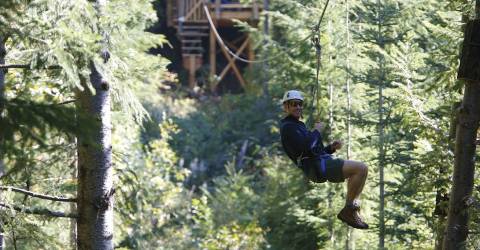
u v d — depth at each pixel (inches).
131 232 890.7
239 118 1632.6
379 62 741.3
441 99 580.4
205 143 1584.6
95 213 480.7
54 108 293.9
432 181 550.3
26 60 470.3
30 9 400.5
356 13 851.4
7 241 552.7
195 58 1834.4
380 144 723.4
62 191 557.9
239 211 1196.5
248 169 1508.4
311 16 853.8
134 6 541.0
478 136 519.8
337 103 848.3
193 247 1050.7
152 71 558.9
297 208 947.3
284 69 995.9
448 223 473.1
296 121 468.4
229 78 1950.1
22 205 465.4
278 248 1008.9
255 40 1190.9
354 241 879.7
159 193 1016.2
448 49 541.0
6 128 287.3
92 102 472.7
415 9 749.3
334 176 451.5
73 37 380.2
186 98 1787.6
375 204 818.2
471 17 494.0
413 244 729.0
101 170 480.7
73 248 620.4
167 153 1056.8
